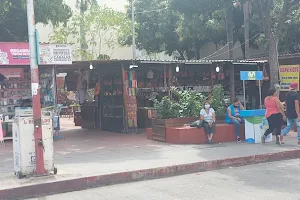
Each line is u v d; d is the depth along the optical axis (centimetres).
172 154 990
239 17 2403
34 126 736
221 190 687
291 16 2145
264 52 2516
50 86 1418
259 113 1177
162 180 793
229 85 1758
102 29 3372
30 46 726
